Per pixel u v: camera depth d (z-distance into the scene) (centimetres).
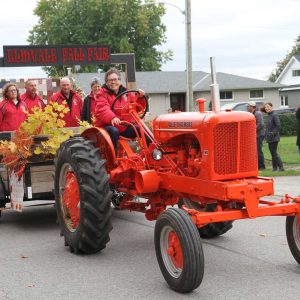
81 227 604
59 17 5491
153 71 5347
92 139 686
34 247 670
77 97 960
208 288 497
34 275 553
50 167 750
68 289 507
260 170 1390
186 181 552
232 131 523
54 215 881
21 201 747
